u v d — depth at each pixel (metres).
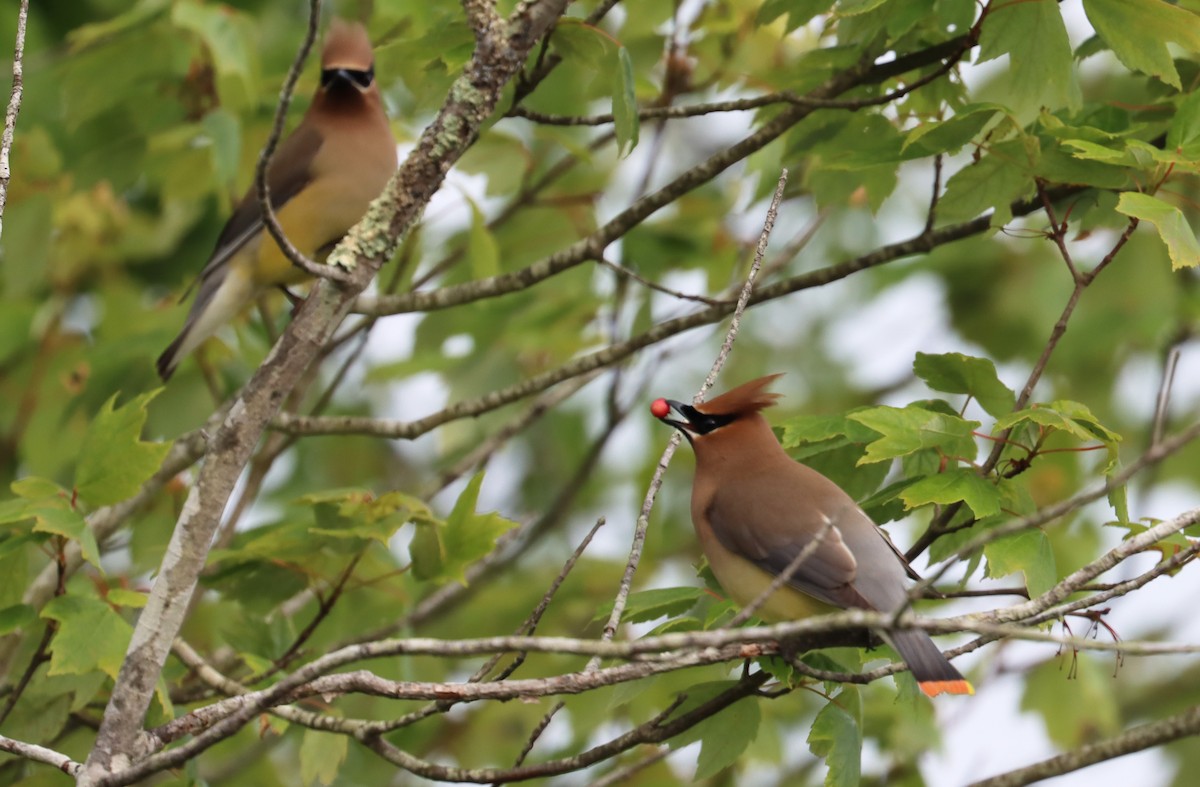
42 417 13.96
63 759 7.52
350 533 9.91
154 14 13.12
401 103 14.52
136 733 7.56
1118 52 9.50
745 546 8.80
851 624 6.05
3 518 8.59
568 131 15.31
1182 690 16.66
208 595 13.45
